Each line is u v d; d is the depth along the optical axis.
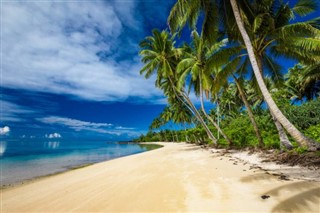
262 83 8.46
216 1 10.79
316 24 9.18
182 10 10.17
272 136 12.55
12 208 5.56
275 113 8.16
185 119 44.47
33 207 5.44
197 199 4.49
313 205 3.56
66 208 5.00
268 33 10.14
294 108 13.66
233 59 11.04
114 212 4.32
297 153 7.45
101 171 10.23
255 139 14.01
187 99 20.73
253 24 10.23
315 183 4.64
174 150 21.00
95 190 6.38
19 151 35.66
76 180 8.52
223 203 4.09
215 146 18.59
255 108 26.70
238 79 13.73
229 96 36.78
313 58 9.65
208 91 16.89
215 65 10.75
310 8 9.70
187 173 7.46
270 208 3.63
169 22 10.81
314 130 10.55
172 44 20.81
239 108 37.25
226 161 9.71
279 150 9.39
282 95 16.97
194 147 23.61
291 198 3.94
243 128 17.27
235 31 11.17
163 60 20.47
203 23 10.80
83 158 20.94
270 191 4.46
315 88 22.75
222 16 11.20
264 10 10.34
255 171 6.68
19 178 10.59
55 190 7.09
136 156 17.05
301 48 9.70
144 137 95.50
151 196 5.07
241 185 5.18
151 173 8.19
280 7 10.23
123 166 11.19
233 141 16.61
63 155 25.31
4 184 9.27
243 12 10.72
